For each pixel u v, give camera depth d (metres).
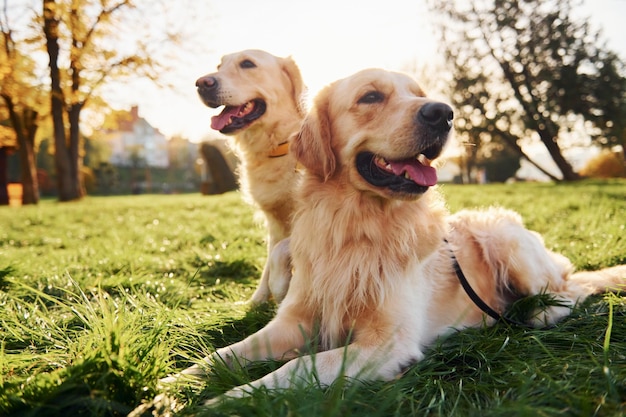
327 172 0.64
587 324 0.61
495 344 0.55
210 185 6.07
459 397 0.42
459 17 6.61
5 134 5.30
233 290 0.95
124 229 2.01
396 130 0.59
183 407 0.41
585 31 6.38
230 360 0.54
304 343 0.61
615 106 6.36
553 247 1.12
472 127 7.00
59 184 4.96
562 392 0.39
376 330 0.57
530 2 6.45
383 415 0.39
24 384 0.41
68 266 1.06
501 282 0.79
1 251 1.37
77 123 5.02
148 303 0.72
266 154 1.01
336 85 0.67
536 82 6.67
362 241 0.61
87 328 0.60
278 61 1.07
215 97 1.01
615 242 1.06
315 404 0.37
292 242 0.67
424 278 0.68
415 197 0.59
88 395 0.38
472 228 0.82
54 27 4.46
